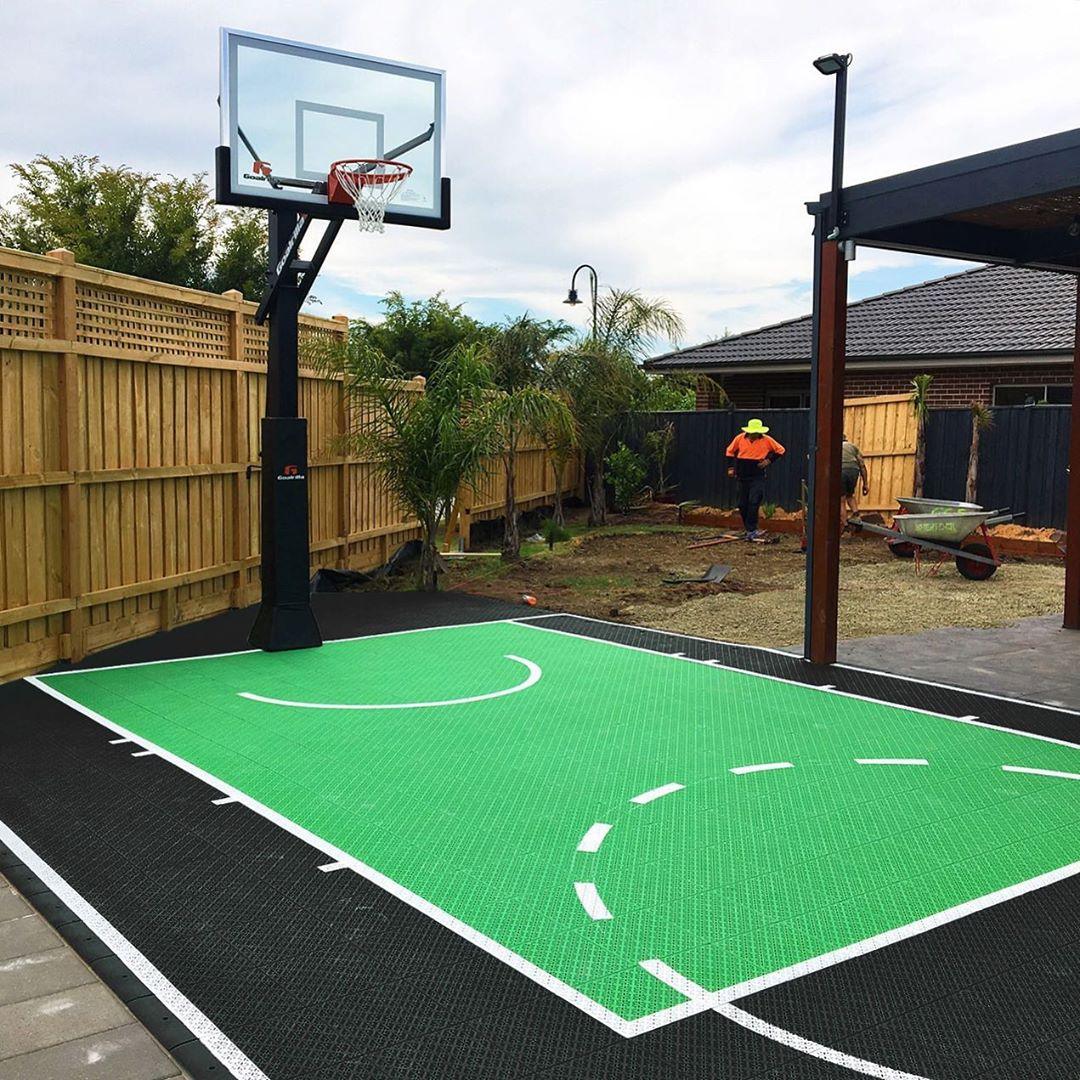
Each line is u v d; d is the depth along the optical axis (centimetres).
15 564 723
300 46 807
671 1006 318
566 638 904
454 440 1114
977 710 673
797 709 674
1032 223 812
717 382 2058
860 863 427
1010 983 333
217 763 554
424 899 394
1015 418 1487
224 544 1002
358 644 873
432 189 865
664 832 460
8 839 451
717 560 1415
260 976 337
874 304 2114
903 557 1403
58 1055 295
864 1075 284
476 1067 287
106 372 809
